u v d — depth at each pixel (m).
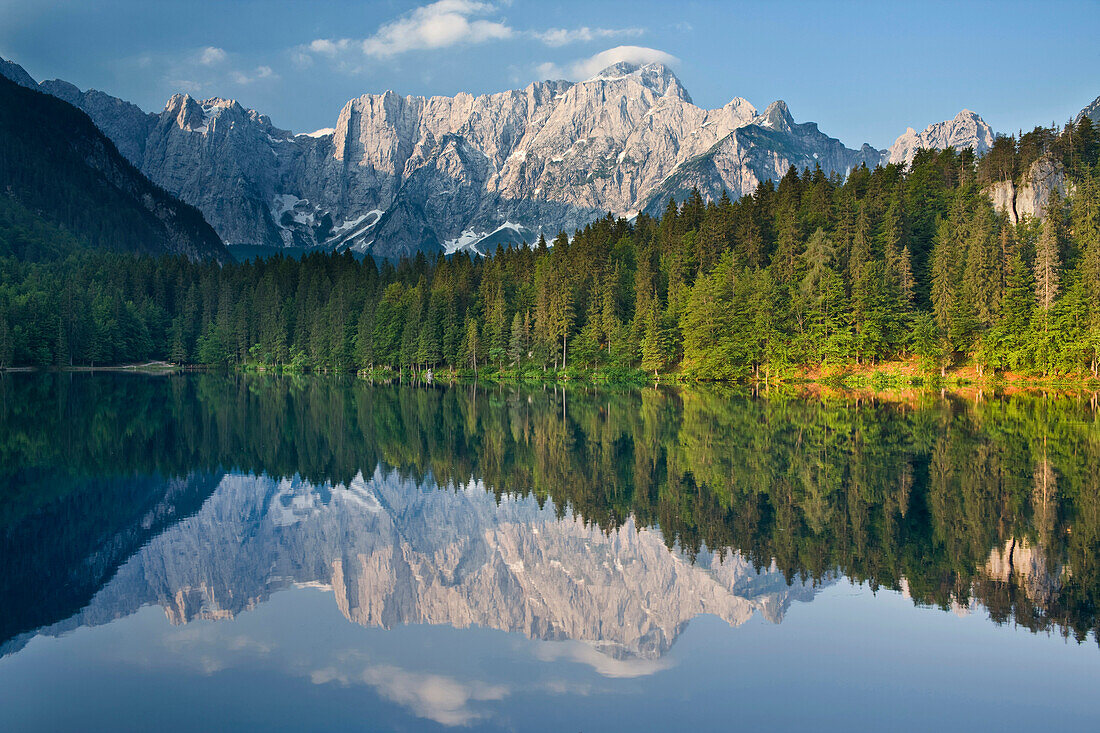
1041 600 22.41
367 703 16.86
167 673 18.48
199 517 34.12
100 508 35.47
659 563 26.78
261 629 21.44
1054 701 16.61
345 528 32.34
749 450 49.31
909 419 66.31
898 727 15.52
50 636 20.86
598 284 151.75
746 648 19.61
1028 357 103.56
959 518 31.30
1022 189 146.75
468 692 17.39
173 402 89.75
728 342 119.56
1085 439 52.19
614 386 123.50
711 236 148.00
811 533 29.59
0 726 15.85
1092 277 100.50
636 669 18.50
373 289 193.62
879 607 22.17
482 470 44.91
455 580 25.56
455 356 156.00
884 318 112.94
